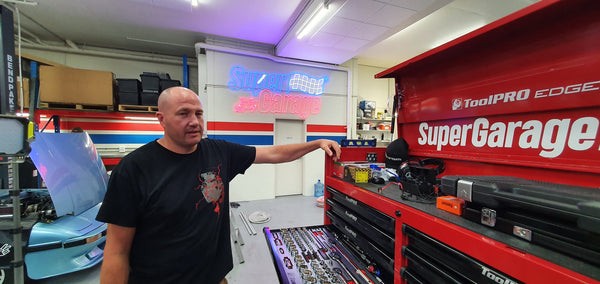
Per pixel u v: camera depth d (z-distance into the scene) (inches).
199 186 41.2
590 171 30.3
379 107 255.0
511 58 39.2
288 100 195.3
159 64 202.7
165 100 38.2
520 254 23.3
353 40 153.0
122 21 147.8
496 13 139.8
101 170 104.3
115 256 35.2
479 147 45.8
